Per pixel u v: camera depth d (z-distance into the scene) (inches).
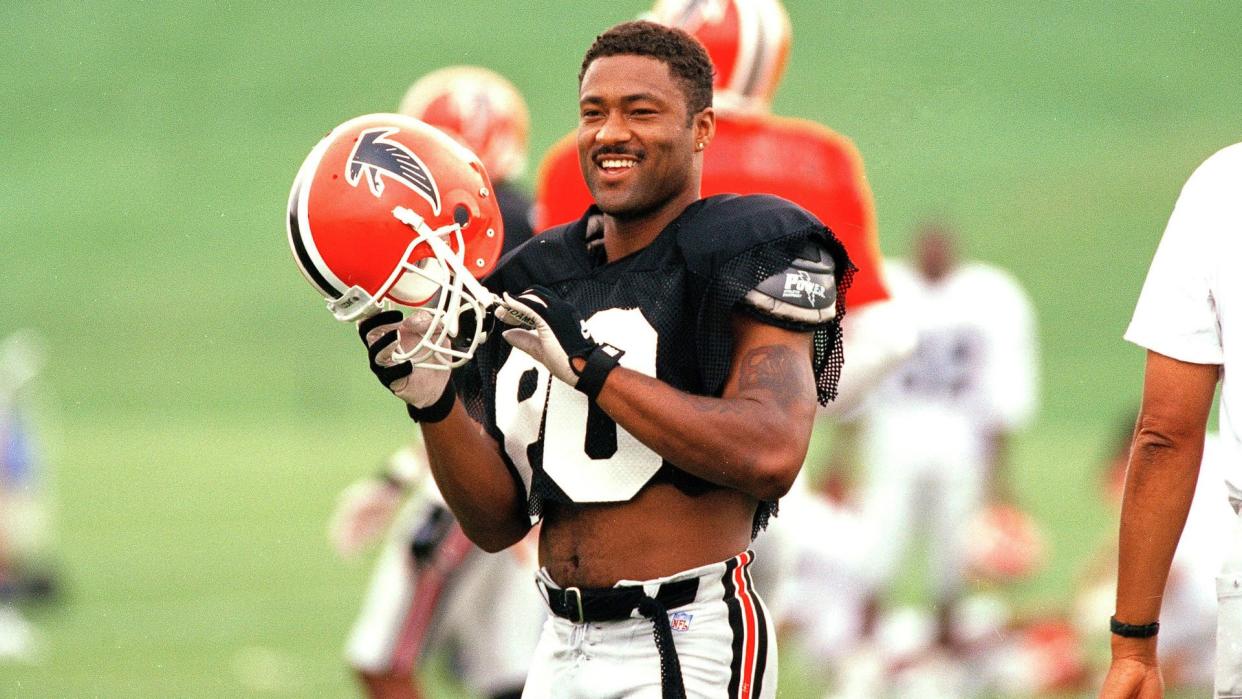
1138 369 3034.0
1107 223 4065.0
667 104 500.1
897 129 4950.8
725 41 757.9
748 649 503.5
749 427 466.3
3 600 1378.0
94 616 1331.2
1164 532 507.8
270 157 5241.1
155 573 1528.1
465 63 5846.5
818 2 5915.4
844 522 1126.4
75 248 4466.0
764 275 484.4
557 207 762.8
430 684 1058.1
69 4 6496.1
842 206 749.3
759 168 743.1
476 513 528.7
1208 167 505.0
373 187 483.5
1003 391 1314.0
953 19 5910.4
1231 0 6284.5
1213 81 5580.7
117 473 2237.9
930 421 1293.1
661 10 783.7
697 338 493.4
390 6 6348.4
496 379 532.1
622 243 515.2
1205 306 498.6
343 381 3139.8
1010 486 1342.3
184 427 2746.1
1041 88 5413.4
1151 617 512.4
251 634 1254.3
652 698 493.7
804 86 5275.6
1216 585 502.3
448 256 479.2
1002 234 4065.0
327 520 1836.9
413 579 799.7
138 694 1051.9
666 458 470.6
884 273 759.7
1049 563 1453.0
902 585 1457.9
